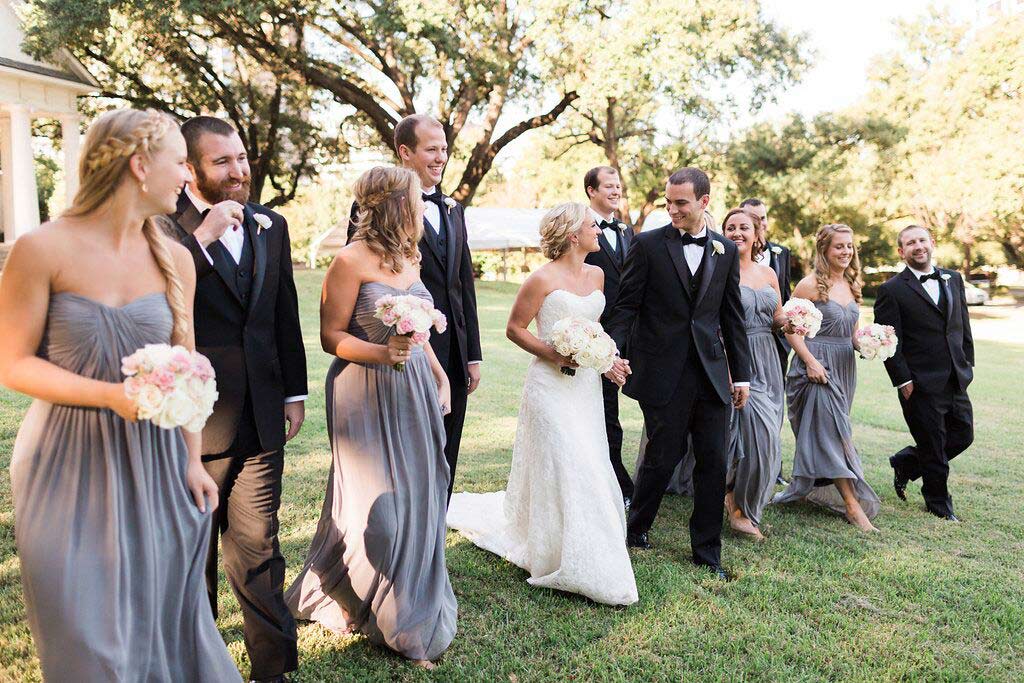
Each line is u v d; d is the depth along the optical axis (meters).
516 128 22.20
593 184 5.50
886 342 4.96
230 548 2.64
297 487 4.83
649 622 3.35
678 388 4.06
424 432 3.00
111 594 1.93
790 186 25.64
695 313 4.04
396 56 19.36
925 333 5.16
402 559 2.91
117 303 1.97
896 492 5.61
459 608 3.39
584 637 3.18
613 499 3.66
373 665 2.87
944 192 26.52
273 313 2.69
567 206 3.82
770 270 4.98
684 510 5.04
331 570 3.01
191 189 2.59
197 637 2.16
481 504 4.58
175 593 2.11
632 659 3.03
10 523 3.98
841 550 4.41
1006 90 29.62
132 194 1.94
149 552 2.01
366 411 2.94
